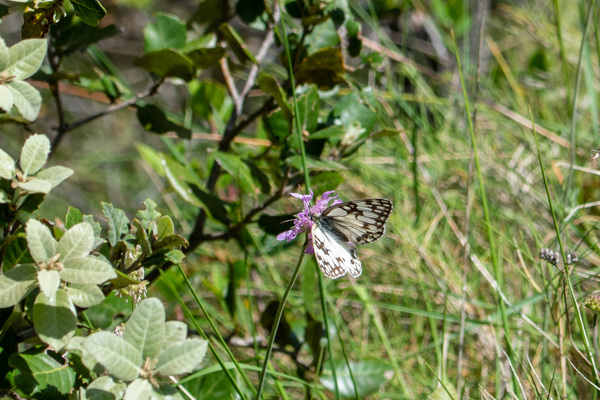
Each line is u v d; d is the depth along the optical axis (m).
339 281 0.73
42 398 0.52
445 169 0.81
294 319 0.72
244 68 0.71
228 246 0.78
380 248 0.76
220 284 0.74
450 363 0.68
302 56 0.66
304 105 0.64
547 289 0.63
